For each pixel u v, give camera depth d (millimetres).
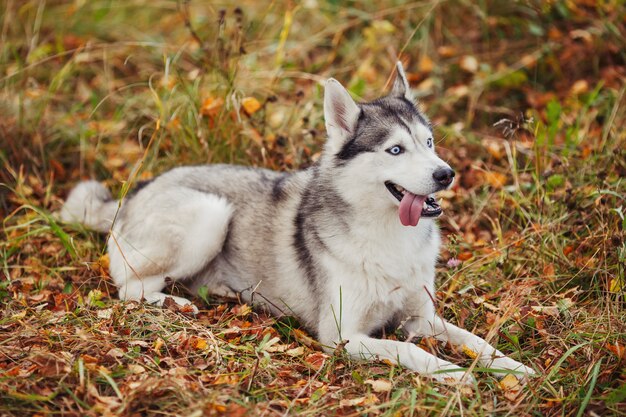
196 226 7105
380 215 6305
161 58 11305
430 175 6023
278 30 11844
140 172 9156
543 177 8289
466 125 10133
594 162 8539
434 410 5418
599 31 10695
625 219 6949
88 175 9594
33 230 8328
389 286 6465
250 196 7281
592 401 5484
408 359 6027
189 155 9180
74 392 5387
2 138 9445
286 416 5312
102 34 12055
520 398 5570
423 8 11508
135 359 5863
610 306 6609
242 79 10062
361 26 11789
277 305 7055
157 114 9781
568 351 5852
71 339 6168
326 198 6535
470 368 5680
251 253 7121
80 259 7902
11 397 5289
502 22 11367
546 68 10867
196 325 6555
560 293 7168
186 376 5723
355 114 6469
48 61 11211
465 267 7367
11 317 6609
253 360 6094
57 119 10156
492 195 8648
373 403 5504
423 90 10625
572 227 7832
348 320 6410
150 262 7207
